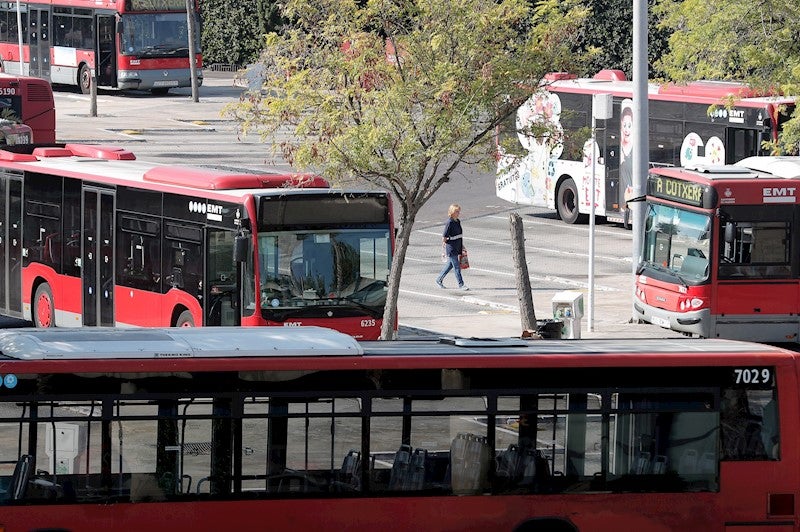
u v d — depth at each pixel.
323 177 56.19
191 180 58.06
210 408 33.66
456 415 34.88
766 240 67.38
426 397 34.69
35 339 33.72
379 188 60.94
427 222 102.62
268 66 57.56
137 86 153.25
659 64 74.75
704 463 36.12
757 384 36.19
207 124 137.50
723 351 36.41
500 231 99.94
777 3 70.25
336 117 55.38
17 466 32.78
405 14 57.31
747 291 67.38
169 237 58.66
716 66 72.50
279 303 55.34
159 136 129.12
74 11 156.38
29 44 162.50
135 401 33.25
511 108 57.47
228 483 33.78
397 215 99.94
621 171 97.88
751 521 36.34
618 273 85.75
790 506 36.41
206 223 56.72
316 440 34.19
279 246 55.38
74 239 64.00
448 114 55.44
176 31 154.12
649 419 35.84
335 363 34.16
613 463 35.75
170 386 33.38
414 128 55.53
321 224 56.00
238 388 33.72
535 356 35.28
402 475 34.62
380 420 34.50
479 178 120.75
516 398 35.16
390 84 56.06
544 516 35.47
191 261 57.47
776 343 68.44
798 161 69.62
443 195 113.44
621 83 99.00
